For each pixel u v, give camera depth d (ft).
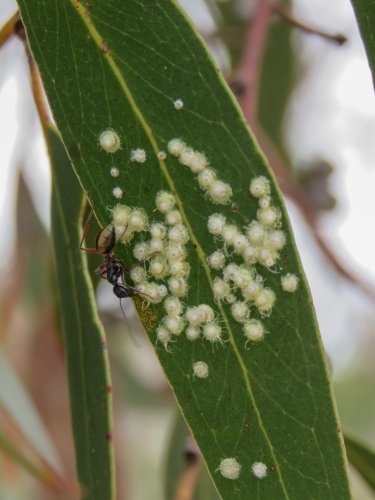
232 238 0.55
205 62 0.55
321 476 0.54
